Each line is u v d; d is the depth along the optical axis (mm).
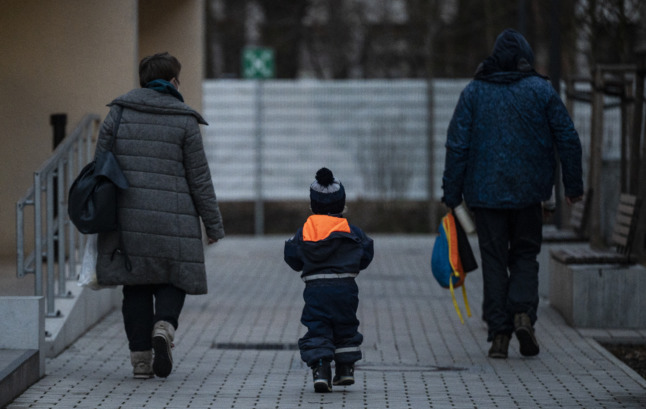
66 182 17047
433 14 41750
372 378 12805
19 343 12180
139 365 12453
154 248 12016
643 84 21375
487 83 14414
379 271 25531
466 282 23469
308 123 37594
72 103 19094
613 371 13289
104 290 17797
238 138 37375
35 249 13359
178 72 12750
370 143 37688
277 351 14867
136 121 12141
